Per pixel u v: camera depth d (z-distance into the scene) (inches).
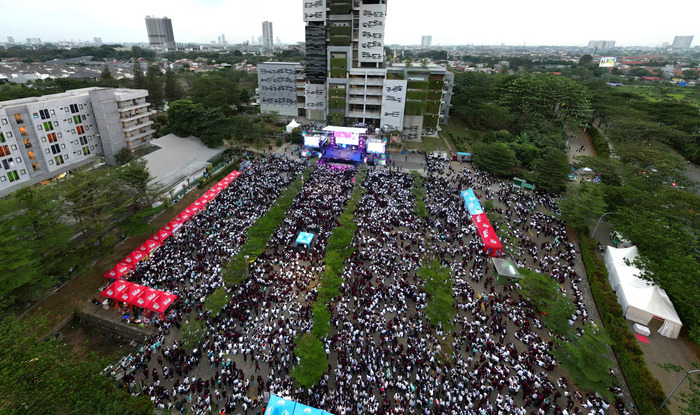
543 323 1537.9
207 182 2925.7
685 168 2481.5
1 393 776.9
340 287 1681.8
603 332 1291.8
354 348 1382.9
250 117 4832.7
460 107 4820.4
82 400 871.1
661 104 3909.9
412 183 2849.4
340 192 2662.4
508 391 1231.5
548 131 3558.1
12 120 2501.2
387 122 4148.6
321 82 4478.3
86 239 1823.3
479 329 1462.8
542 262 1915.6
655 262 1590.8
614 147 2997.0
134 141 3435.0
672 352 1425.9
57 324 1524.4
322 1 4099.4
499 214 2324.1
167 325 1448.1
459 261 1919.3
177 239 2001.7
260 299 1588.3
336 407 1136.2
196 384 1208.2
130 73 7790.4
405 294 1653.5
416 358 1306.6
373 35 4274.1
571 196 2297.0
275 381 1224.8
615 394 1239.5
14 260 1428.4
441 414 1120.2
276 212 2170.3
